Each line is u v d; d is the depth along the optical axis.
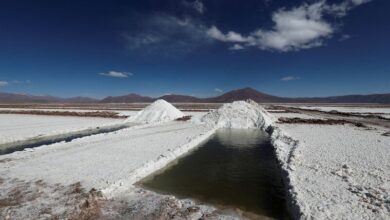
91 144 16.64
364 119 33.69
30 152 14.51
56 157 13.45
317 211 7.18
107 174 10.73
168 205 8.05
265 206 8.39
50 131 22.48
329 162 11.95
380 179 9.57
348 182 9.37
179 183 10.37
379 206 7.43
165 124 28.00
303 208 7.35
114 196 8.78
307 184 9.27
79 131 24.52
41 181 10.00
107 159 13.07
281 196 9.20
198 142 18.48
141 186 10.02
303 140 17.53
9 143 18.55
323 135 19.73
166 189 9.74
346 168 10.89
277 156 13.97
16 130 22.91
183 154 15.09
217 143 18.47
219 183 10.42
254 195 9.26
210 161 13.62
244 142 18.84
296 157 12.69
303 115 40.78
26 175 10.69
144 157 13.49
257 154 15.15
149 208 7.88
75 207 7.70
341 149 14.62
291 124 27.48
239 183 10.43
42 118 34.81
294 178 9.87
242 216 7.64
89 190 9.04
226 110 29.67
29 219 7.13
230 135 22.11
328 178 9.85
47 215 7.33
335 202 7.77
